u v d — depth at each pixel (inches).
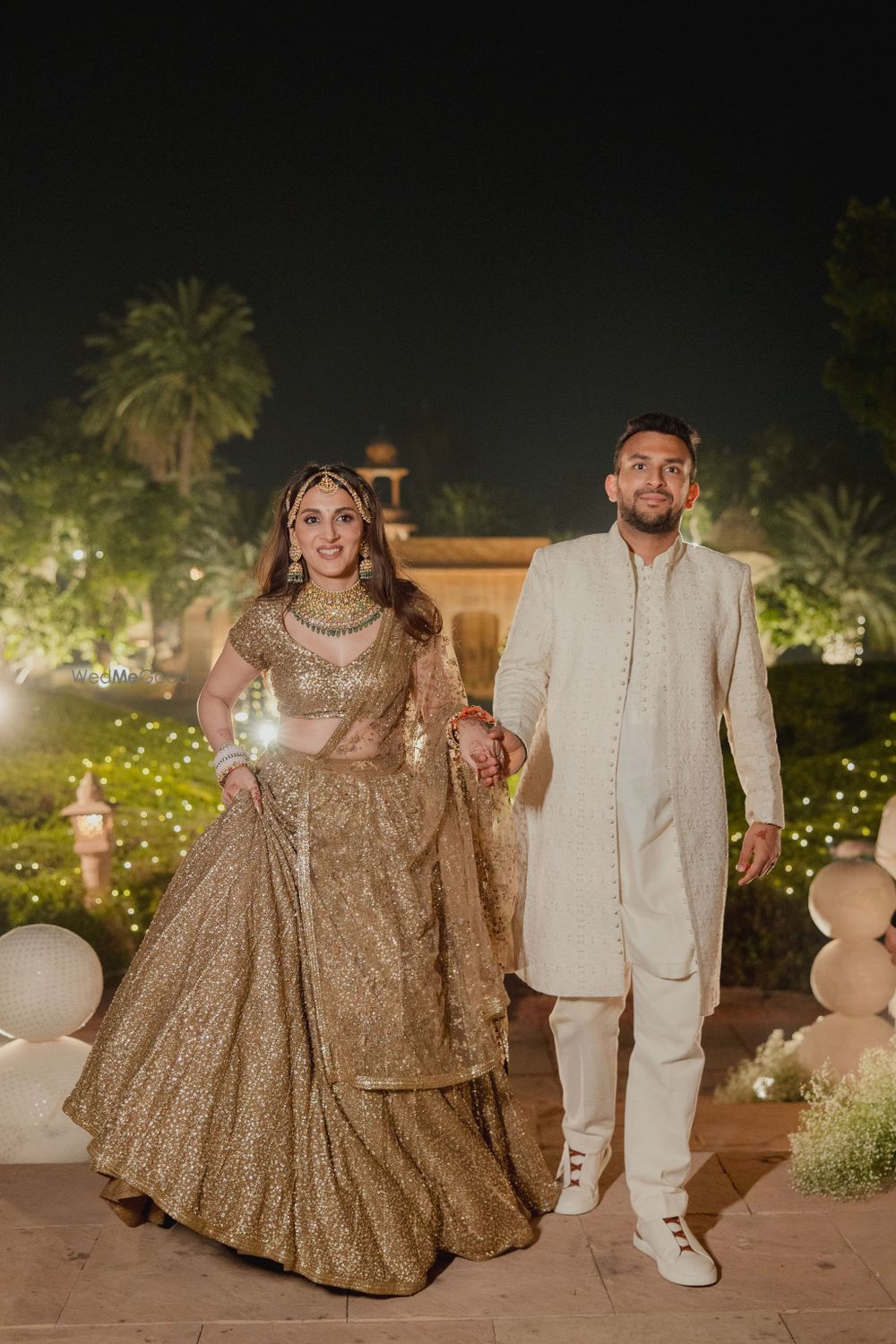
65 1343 104.2
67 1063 155.2
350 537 123.6
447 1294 112.0
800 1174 131.3
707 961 119.0
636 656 121.1
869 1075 143.4
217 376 1882.4
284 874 120.2
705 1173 135.3
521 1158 126.7
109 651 1605.6
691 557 124.0
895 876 220.4
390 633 124.5
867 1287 112.1
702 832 119.6
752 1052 253.1
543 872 124.0
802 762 474.0
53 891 368.8
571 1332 106.0
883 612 1749.5
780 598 1350.9
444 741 124.8
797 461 2090.3
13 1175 135.0
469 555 1279.5
